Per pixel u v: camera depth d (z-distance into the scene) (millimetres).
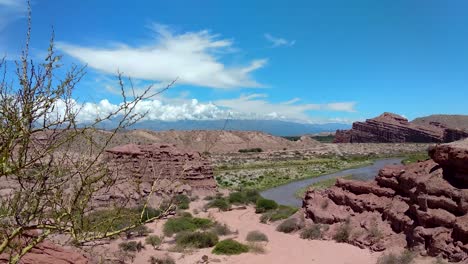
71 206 6211
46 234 6242
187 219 36625
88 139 6207
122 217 7371
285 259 25000
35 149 5961
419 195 24703
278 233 33156
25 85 5363
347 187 33781
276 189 70812
